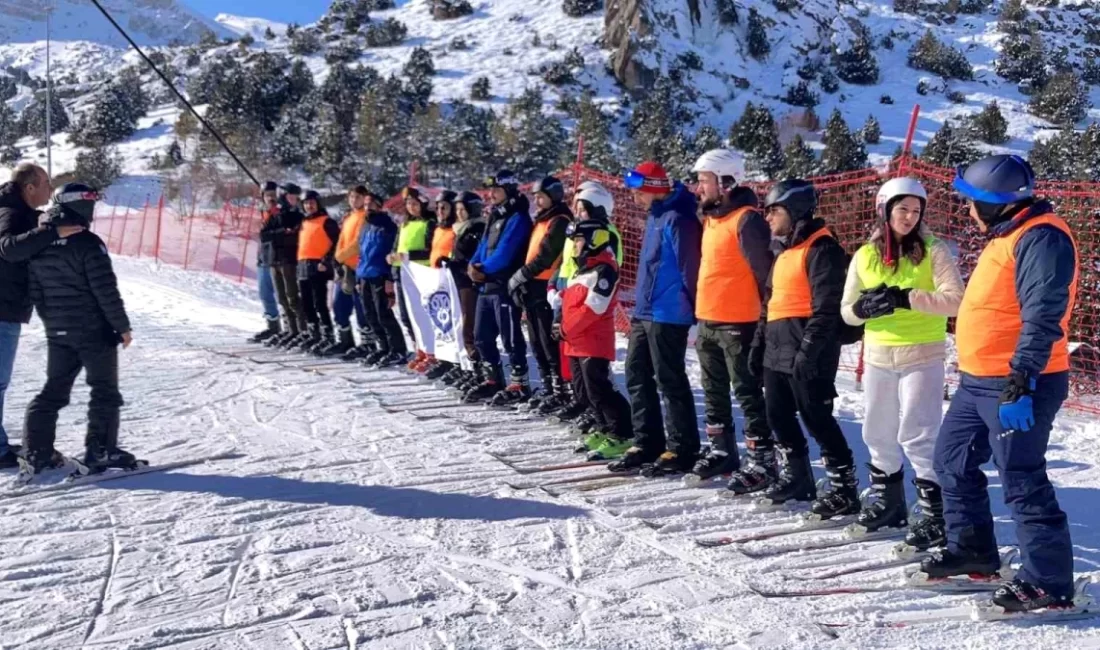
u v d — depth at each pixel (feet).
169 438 20.12
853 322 13.14
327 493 16.14
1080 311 30.53
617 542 13.74
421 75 165.78
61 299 16.56
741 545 13.69
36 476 16.93
